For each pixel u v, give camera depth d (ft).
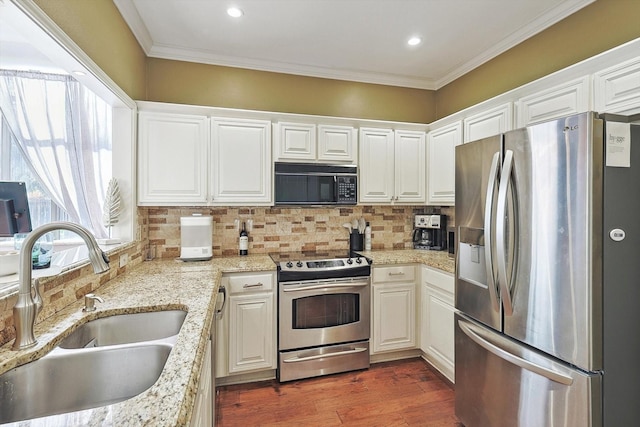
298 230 10.07
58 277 4.31
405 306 8.93
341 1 6.76
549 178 4.33
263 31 7.94
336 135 9.27
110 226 7.16
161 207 8.91
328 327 8.20
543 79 6.45
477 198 5.69
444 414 6.70
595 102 5.54
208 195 8.27
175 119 8.01
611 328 4.02
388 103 10.90
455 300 6.37
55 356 3.24
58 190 9.47
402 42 8.48
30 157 9.30
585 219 3.95
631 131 4.11
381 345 8.75
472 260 5.87
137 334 4.57
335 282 8.23
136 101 7.60
